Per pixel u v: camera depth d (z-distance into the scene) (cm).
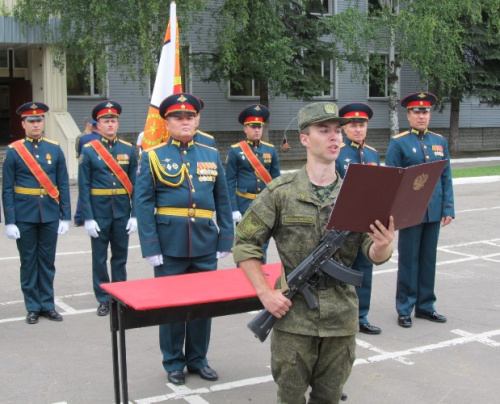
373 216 312
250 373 521
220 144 2523
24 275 657
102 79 1950
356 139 629
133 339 604
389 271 874
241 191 736
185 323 506
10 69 2091
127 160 701
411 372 523
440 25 2275
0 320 661
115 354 411
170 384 498
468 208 1435
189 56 2184
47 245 664
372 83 2836
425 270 655
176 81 664
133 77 1950
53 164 671
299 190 332
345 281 325
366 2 2697
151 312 394
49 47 1947
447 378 511
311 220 327
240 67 2208
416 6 2330
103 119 691
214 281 425
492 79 2586
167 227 490
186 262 496
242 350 575
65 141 1906
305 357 329
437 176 326
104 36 1859
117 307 398
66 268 884
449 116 3086
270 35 2102
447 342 595
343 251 334
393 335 616
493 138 3194
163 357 511
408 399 473
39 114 668
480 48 2545
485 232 1159
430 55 2300
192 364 512
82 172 688
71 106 2211
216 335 617
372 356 559
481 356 559
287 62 2208
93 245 693
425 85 2644
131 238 1095
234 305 414
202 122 2483
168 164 493
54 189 667
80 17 1845
